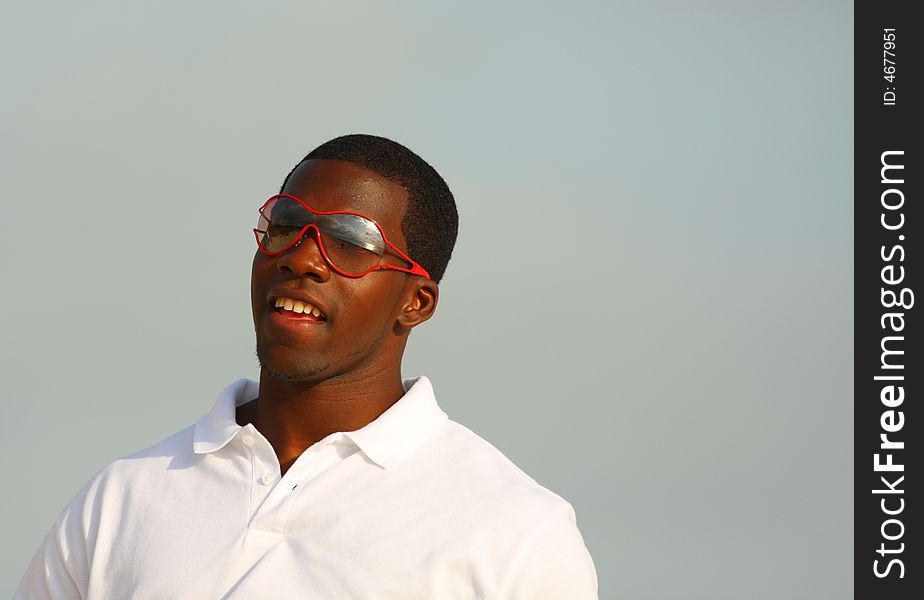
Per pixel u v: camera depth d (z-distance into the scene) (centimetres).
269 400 916
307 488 858
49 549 924
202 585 835
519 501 862
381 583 818
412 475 869
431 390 944
